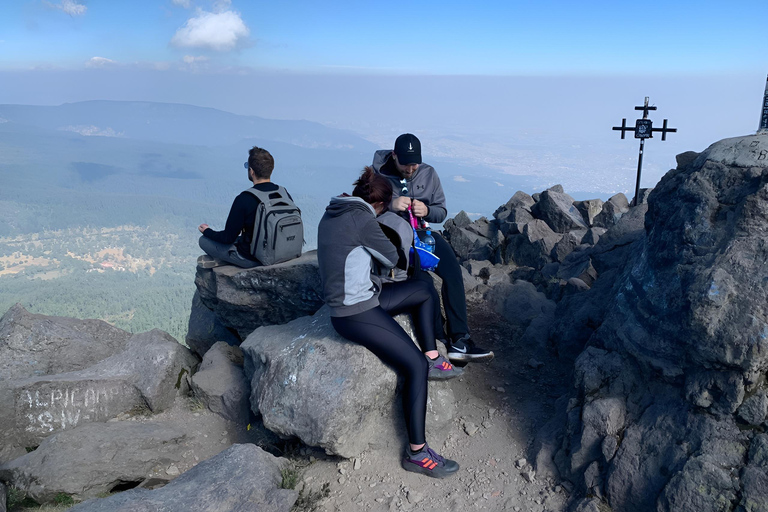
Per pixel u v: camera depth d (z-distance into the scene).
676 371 3.22
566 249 7.59
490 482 3.54
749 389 2.86
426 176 4.30
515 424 4.08
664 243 3.75
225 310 5.60
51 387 4.62
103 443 4.07
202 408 4.84
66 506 3.76
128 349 5.21
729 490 2.65
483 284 7.01
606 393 3.60
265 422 3.76
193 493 3.22
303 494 3.59
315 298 5.12
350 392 3.55
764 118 3.78
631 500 3.03
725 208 3.48
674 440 3.03
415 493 3.48
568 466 3.44
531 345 5.31
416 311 3.89
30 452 4.23
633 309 3.79
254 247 5.11
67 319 5.63
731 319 2.91
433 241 4.07
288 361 3.90
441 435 4.01
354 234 3.40
